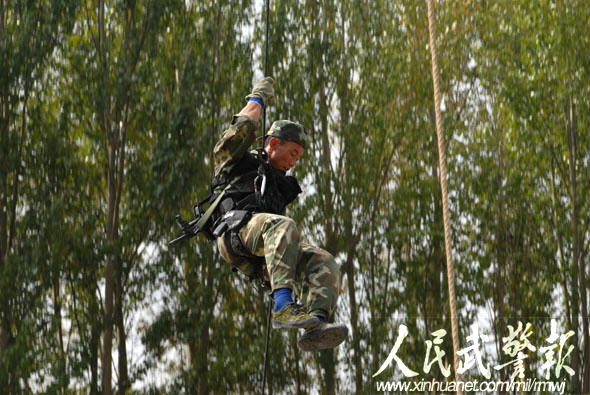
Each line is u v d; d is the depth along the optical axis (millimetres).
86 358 17500
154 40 18516
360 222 20031
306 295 3760
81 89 18141
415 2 20469
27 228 17547
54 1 17844
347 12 20297
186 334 17766
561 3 19750
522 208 21234
